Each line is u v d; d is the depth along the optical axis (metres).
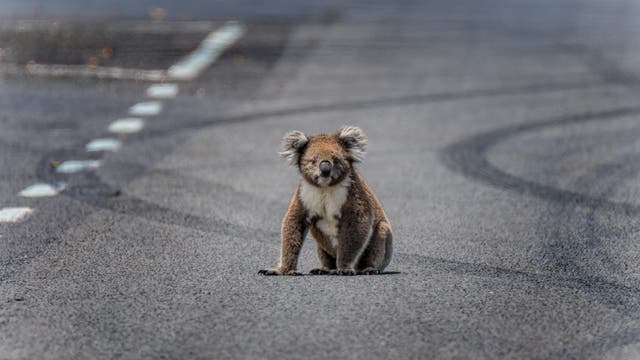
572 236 36.72
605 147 52.81
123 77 70.81
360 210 31.42
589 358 23.84
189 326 26.02
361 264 32.44
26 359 23.88
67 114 59.88
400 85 69.44
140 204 41.53
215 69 74.12
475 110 62.22
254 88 68.06
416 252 34.59
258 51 81.81
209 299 28.44
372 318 26.52
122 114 60.28
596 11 113.06
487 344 24.66
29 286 30.09
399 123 58.66
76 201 41.91
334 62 77.75
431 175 47.25
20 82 68.62
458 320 26.50
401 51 82.94
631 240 36.16
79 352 24.27
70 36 87.88
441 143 53.94
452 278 30.92
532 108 62.88
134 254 33.91
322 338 24.95
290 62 77.50
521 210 40.81
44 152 51.03
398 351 24.08
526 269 32.25
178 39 87.00
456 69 75.44
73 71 72.56
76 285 30.14
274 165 49.09
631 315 27.28
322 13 107.12
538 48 85.25
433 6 116.69
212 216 39.72
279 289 29.34
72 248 34.69
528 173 47.53
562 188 44.59
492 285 30.14
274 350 24.14
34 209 40.44
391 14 107.44
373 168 48.75
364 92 67.12
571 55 82.00
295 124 58.09
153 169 48.03
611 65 77.69
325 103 63.81
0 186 44.38
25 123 57.47
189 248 34.84
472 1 123.00
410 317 26.66
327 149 31.02
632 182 45.56
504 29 96.62
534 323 26.39
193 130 56.50
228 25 96.06
